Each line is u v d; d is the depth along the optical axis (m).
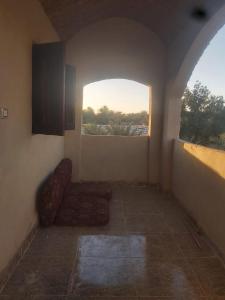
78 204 4.93
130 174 7.06
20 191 3.51
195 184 4.66
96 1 5.29
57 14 4.98
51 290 2.87
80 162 6.96
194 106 10.91
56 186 4.50
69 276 3.12
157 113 6.78
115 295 2.82
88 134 7.43
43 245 3.84
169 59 6.27
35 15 4.07
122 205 5.62
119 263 3.41
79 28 6.35
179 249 3.79
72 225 4.48
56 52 3.88
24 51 3.61
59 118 3.91
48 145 5.05
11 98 3.14
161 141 6.75
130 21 6.52
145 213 5.18
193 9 4.44
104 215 4.59
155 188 6.89
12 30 3.15
